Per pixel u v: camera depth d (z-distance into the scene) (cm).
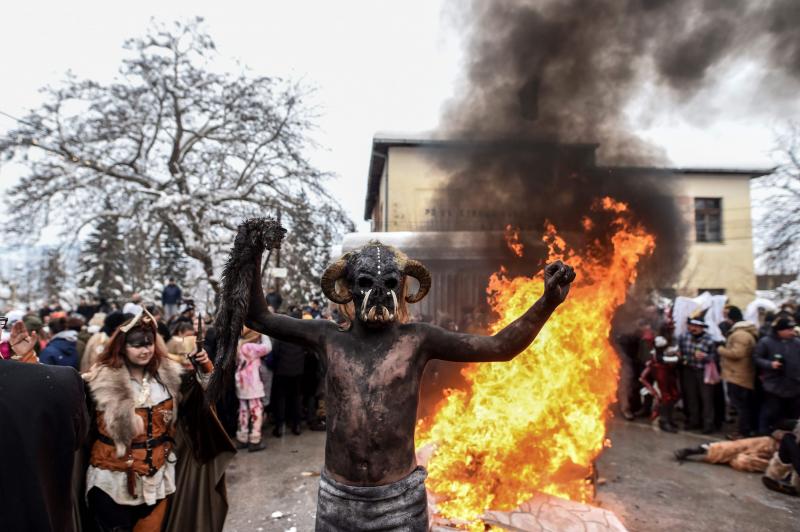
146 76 1288
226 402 568
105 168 1298
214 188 1445
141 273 1308
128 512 232
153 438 239
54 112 1227
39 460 124
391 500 163
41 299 1636
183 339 494
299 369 582
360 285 172
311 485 431
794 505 388
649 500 396
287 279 1420
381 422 165
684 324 628
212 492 270
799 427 409
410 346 175
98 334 436
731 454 476
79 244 1333
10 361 131
